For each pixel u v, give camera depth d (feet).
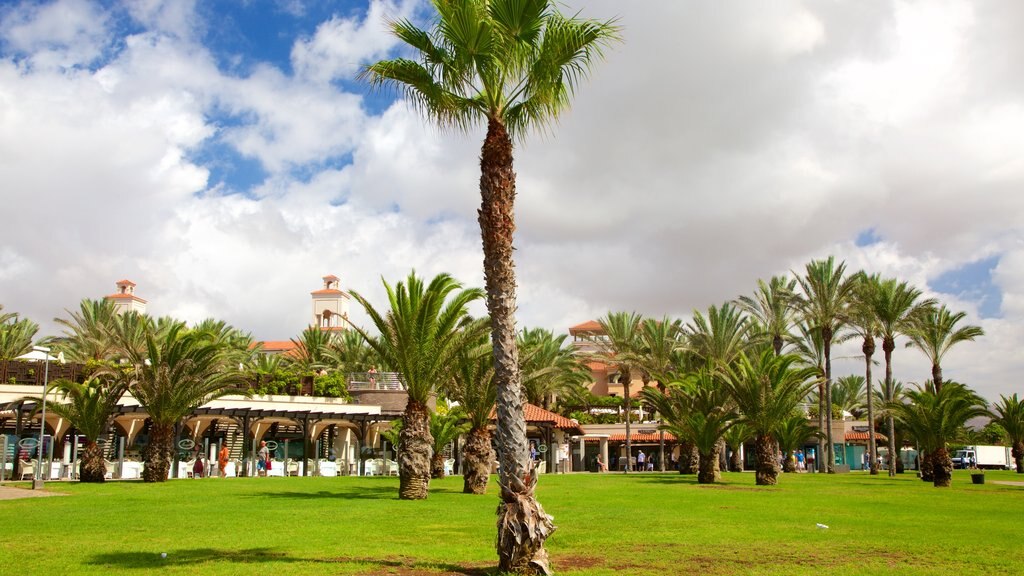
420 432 72.69
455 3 34.60
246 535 42.83
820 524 50.67
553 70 36.81
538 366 176.45
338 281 338.75
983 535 45.88
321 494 76.84
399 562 33.63
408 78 40.19
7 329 167.73
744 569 32.68
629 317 188.75
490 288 34.14
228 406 135.95
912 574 31.58
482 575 30.48
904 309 149.18
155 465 94.99
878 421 217.36
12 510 56.34
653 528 48.78
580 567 33.12
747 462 214.28
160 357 95.40
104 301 173.06
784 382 108.06
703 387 116.88
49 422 121.29
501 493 31.63
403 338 72.54
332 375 158.71
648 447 197.88
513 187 35.63
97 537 41.24
